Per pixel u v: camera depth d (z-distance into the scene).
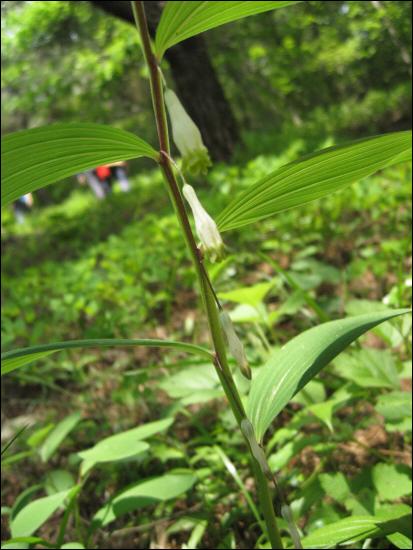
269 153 1.15
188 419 0.39
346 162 0.13
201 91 1.18
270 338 0.43
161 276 0.60
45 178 0.12
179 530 0.28
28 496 0.28
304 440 0.27
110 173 1.83
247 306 0.35
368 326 0.15
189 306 0.60
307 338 0.16
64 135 0.11
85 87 1.63
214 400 0.40
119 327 0.52
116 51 1.28
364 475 0.24
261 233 0.66
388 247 0.42
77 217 1.46
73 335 0.60
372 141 0.12
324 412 0.24
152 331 0.54
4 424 0.45
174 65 1.16
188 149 0.11
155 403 0.40
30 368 0.45
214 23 0.12
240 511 0.28
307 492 0.24
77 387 0.50
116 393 0.38
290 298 0.35
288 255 0.62
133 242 0.77
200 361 0.31
